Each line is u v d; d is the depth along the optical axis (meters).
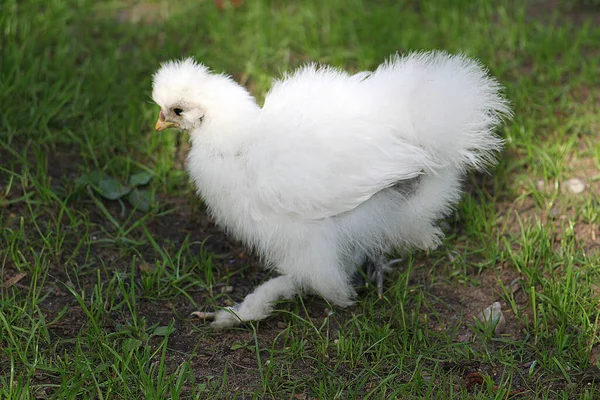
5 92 1.06
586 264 0.92
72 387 0.80
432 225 0.92
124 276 0.92
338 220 0.86
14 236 0.93
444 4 1.26
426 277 0.94
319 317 0.90
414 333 0.86
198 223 1.00
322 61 1.18
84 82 1.12
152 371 0.83
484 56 1.18
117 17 1.25
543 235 0.95
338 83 0.88
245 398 0.82
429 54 0.92
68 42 1.17
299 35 1.21
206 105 0.87
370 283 0.93
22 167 1.02
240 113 0.87
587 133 1.09
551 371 0.84
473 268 0.95
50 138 1.04
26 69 1.12
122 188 1.01
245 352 0.87
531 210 1.00
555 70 1.15
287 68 1.15
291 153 0.85
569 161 1.05
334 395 0.82
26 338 0.85
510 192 1.02
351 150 0.85
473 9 1.27
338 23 1.23
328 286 0.88
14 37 1.15
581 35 1.20
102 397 0.80
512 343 0.87
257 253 0.92
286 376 0.84
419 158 0.85
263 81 1.13
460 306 0.91
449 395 0.82
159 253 0.96
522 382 0.83
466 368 0.85
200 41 1.21
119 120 1.08
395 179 0.85
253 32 1.21
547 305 0.89
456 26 1.21
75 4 1.24
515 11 1.28
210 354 0.86
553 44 1.20
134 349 0.84
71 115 1.07
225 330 0.89
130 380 0.82
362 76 0.89
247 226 0.88
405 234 0.90
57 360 0.84
